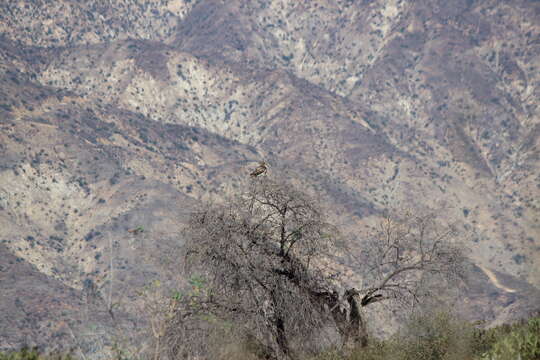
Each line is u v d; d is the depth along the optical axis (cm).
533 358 1115
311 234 2186
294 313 2048
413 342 1553
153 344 1096
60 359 943
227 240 1986
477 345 1515
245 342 1728
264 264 2042
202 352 1557
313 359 1856
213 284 1872
